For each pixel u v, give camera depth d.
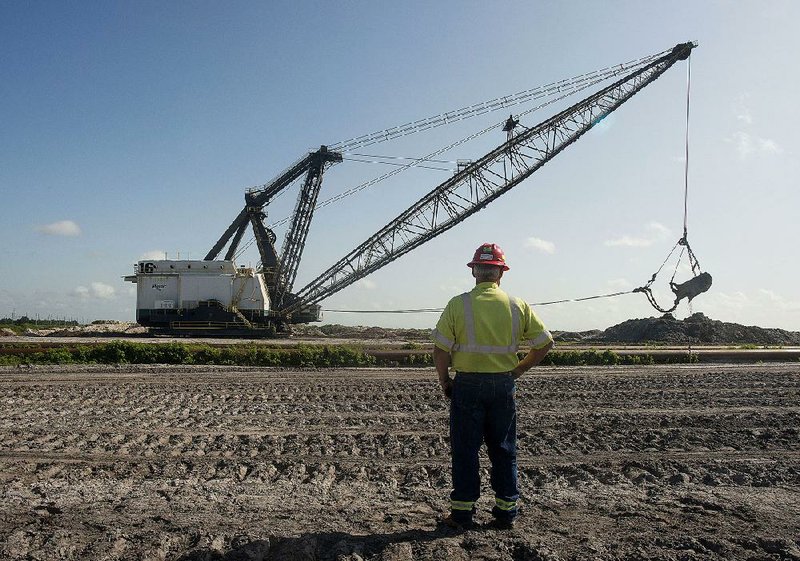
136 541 3.85
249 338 34.53
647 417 9.56
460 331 4.13
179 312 34.22
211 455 6.85
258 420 9.12
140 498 5.00
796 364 22.34
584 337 47.28
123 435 7.82
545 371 18.33
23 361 19.09
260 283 35.34
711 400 11.65
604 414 9.86
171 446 7.30
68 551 3.69
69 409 9.98
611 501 5.00
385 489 5.51
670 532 4.10
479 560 3.59
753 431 8.34
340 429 8.47
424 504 4.93
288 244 38.88
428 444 7.59
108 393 11.99
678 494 5.24
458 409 4.13
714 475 5.96
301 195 38.59
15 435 7.72
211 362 20.19
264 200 38.84
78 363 19.28
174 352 20.17
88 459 6.54
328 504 4.88
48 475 5.89
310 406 10.65
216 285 34.72
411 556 3.63
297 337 38.28
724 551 3.73
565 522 4.36
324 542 3.90
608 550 3.71
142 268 34.59
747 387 14.04
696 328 41.06
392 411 10.22
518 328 4.16
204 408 10.32
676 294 32.66
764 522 4.35
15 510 4.57
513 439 4.22
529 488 5.58
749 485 5.67
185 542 3.88
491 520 4.41
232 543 3.85
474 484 4.13
